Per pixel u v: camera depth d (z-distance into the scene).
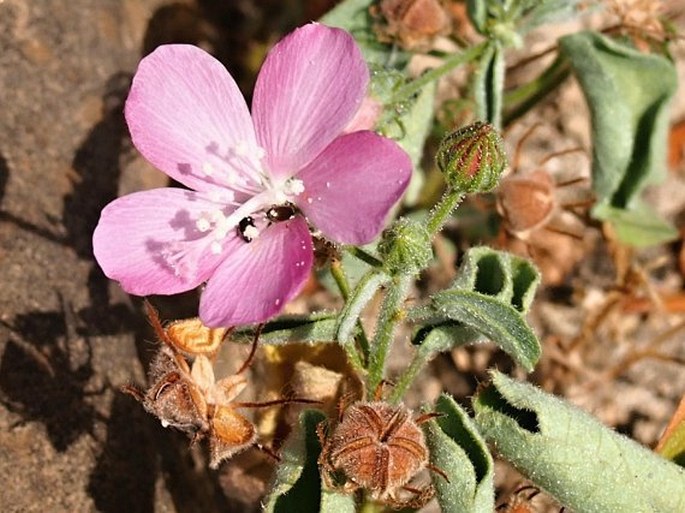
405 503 0.10
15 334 0.11
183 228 0.10
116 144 0.13
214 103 0.10
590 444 0.09
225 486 0.12
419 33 0.13
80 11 0.14
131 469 0.11
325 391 0.11
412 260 0.09
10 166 0.12
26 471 0.10
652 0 0.14
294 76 0.09
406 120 0.12
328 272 0.12
